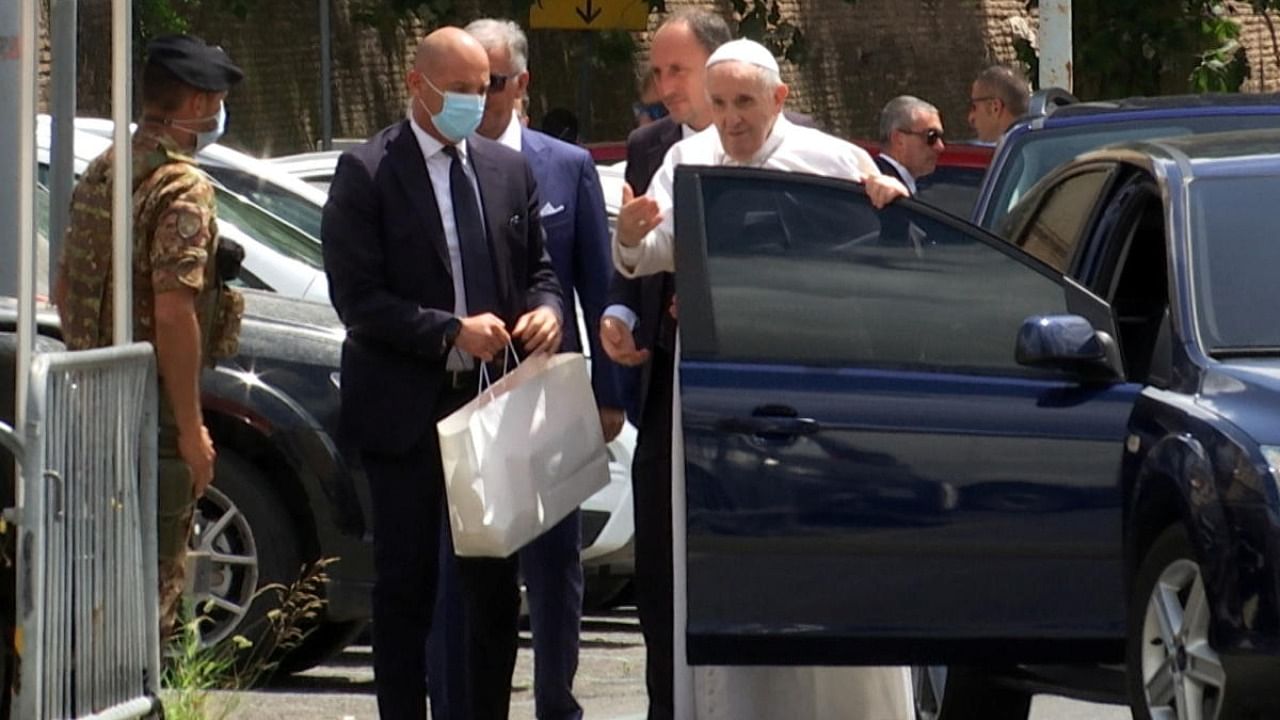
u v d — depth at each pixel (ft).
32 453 48.83
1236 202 54.19
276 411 67.36
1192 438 48.21
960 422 51.16
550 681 57.26
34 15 48.83
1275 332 51.52
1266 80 204.13
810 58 179.11
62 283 54.49
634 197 53.98
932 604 51.21
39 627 48.98
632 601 94.17
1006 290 52.37
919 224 52.49
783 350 51.78
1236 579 46.62
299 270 78.13
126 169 51.34
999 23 195.52
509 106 58.65
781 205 52.47
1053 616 50.98
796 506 51.19
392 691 55.16
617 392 58.70
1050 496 50.96
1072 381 51.42
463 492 52.16
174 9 124.26
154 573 53.72
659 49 57.52
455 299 55.16
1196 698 48.32
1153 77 158.61
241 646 65.41
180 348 52.90
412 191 54.85
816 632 51.19
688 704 53.88
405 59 151.23
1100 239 57.77
